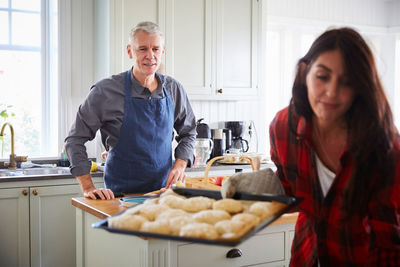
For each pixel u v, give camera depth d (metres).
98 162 3.90
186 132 2.68
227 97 4.15
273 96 5.04
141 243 1.71
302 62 1.18
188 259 1.80
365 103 1.09
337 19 5.20
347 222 1.23
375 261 1.22
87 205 2.00
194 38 3.96
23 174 3.47
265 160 3.97
